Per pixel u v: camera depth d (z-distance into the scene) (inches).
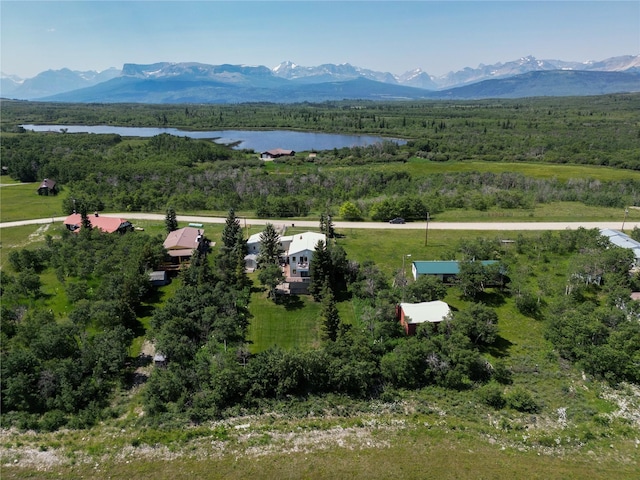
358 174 6127.0
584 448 1711.4
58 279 3058.6
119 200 4945.9
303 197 5206.7
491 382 2095.2
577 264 2906.0
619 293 2561.5
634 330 2153.1
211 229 4153.5
